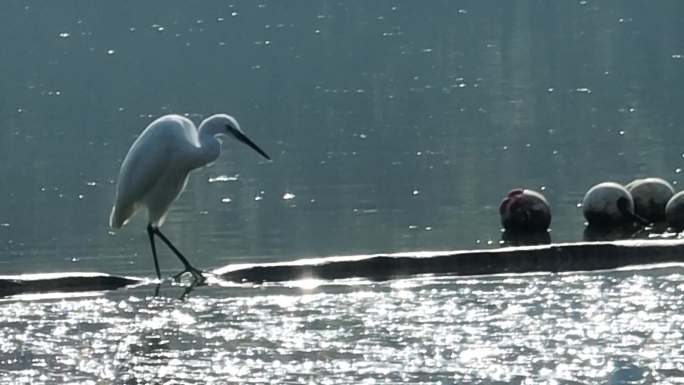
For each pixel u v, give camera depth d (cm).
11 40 4581
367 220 1636
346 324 1107
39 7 5716
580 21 4462
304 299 1215
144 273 1388
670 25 4216
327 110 2689
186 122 1388
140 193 1355
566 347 1005
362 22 4709
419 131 2364
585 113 2516
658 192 1605
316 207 1731
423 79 3128
